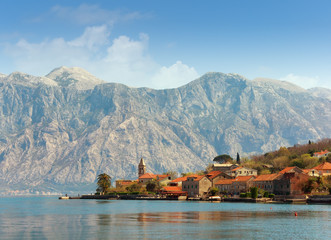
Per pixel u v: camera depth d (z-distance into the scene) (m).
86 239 104.88
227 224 133.00
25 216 169.50
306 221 140.62
